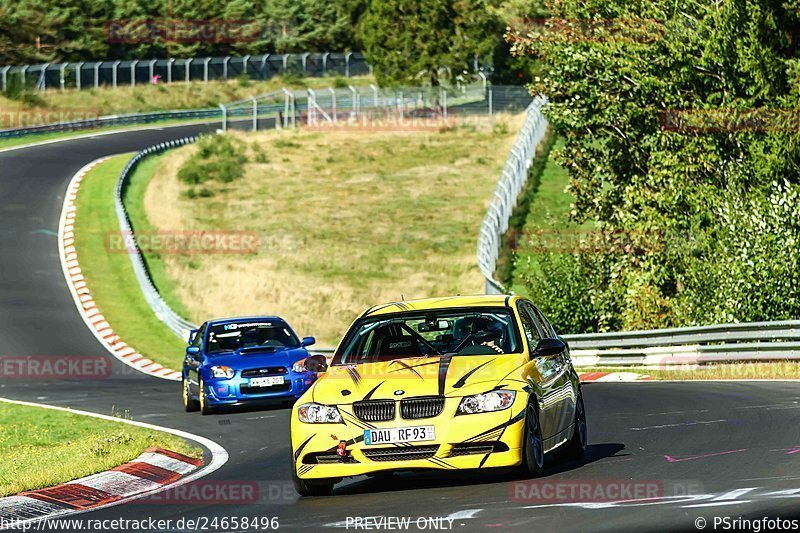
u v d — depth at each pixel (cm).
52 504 4084
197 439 6175
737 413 5469
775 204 9550
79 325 14600
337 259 18612
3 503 4078
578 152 12288
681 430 4991
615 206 12056
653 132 11631
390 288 16988
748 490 3244
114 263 17900
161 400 8900
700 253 11062
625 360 9975
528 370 3834
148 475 4688
